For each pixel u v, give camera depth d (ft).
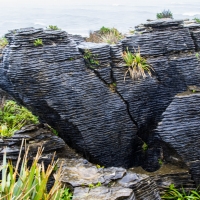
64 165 22.39
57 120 24.48
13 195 12.48
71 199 19.16
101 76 24.62
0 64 27.35
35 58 22.82
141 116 26.16
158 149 27.48
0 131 23.43
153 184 20.58
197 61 26.30
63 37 23.63
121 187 19.11
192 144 24.85
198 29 27.27
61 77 23.36
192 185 24.98
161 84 26.09
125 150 26.40
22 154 21.90
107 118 24.94
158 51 25.94
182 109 24.57
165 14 38.75
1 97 29.96
